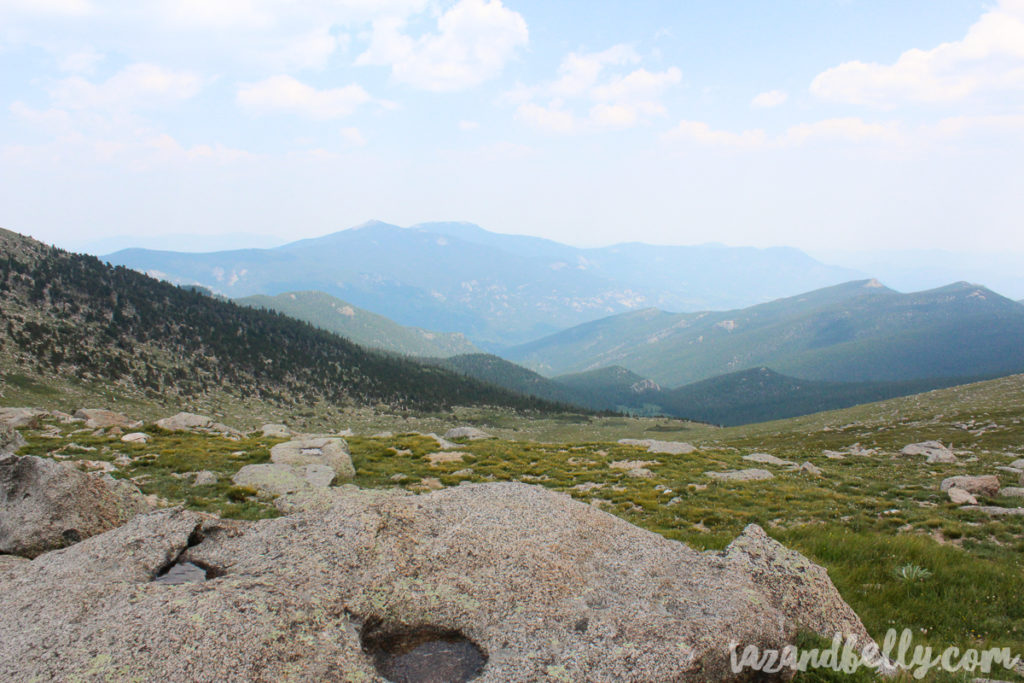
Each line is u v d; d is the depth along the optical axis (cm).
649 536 1130
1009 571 1469
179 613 771
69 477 1577
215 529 1234
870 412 12431
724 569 1003
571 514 1151
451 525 1051
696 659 749
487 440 5925
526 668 752
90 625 779
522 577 945
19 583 1014
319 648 748
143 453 3884
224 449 4200
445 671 792
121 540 1127
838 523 2366
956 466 4272
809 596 1011
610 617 847
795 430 12181
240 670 681
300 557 944
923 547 1656
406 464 4041
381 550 963
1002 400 9550
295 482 3011
